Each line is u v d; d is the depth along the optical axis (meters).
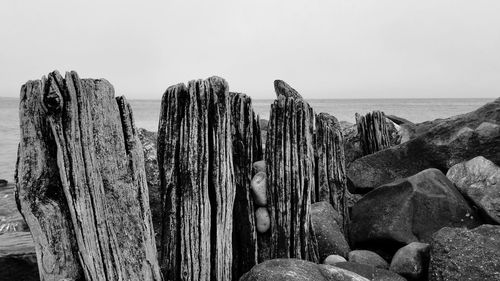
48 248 5.65
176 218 6.98
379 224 8.93
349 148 14.39
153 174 9.11
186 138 6.96
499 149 10.72
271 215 7.99
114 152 6.17
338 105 166.12
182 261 6.87
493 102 11.63
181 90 7.11
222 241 7.16
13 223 12.86
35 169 5.69
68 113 5.64
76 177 5.66
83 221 5.68
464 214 9.09
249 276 6.35
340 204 9.90
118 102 6.40
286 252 7.88
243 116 7.98
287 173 7.94
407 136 15.42
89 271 5.69
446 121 12.20
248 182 7.97
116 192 6.12
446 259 6.93
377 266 8.08
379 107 139.50
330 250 8.41
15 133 47.53
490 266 6.60
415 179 9.30
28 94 5.66
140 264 6.20
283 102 8.01
